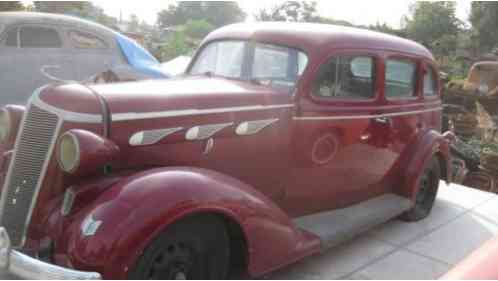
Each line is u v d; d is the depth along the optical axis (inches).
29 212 116.4
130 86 131.7
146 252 102.0
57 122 115.0
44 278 97.0
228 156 135.7
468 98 635.5
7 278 110.6
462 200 235.9
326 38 157.2
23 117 122.6
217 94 134.6
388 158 184.7
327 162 159.3
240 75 161.5
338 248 169.9
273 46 157.6
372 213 171.2
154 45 1145.4
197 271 114.6
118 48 330.6
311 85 150.9
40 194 115.6
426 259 165.6
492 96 625.9
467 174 370.9
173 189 105.2
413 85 195.3
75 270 97.1
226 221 116.9
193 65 181.0
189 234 110.2
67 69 307.0
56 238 107.6
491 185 364.5
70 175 113.0
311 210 163.5
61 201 113.2
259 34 162.2
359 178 174.2
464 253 172.6
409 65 189.9
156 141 121.8
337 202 170.9
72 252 100.1
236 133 135.5
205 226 112.7
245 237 117.6
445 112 546.9
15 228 119.1
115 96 119.2
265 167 144.5
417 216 203.0
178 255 109.7
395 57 179.5
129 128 117.6
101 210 101.7
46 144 116.1
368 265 157.8
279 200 152.7
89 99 116.0
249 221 117.0
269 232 122.0
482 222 205.5
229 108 134.0
